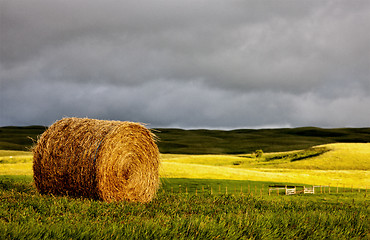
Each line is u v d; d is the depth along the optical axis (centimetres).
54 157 1412
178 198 1788
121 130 1460
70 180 1390
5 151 8512
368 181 4703
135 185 1535
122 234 755
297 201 1948
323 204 1838
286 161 8138
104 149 1376
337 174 5381
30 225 754
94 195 1379
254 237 855
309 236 927
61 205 1134
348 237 963
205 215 1188
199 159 8681
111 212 1107
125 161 1480
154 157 1631
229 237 820
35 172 1461
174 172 4344
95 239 716
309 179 4591
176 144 13850
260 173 4844
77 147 1386
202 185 3119
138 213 1159
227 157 9019
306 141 14562
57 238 699
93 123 1448
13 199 1220
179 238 772
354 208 1616
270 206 1611
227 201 1742
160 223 884
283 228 973
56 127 1456
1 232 667
